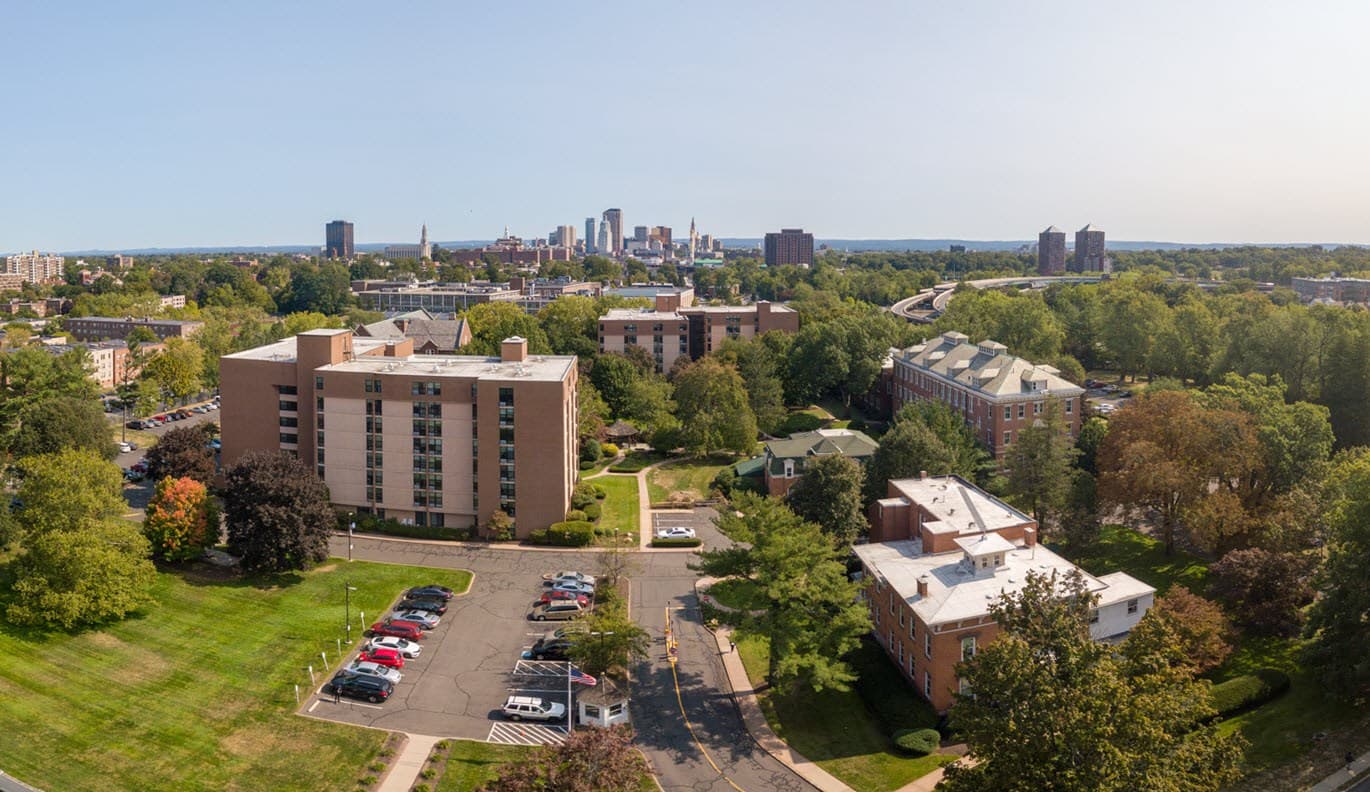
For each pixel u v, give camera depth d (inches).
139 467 5329.7
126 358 7623.0
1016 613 2068.2
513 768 1963.6
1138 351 7790.4
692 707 2896.2
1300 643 3090.6
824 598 2876.5
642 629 3309.5
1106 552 3998.5
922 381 6210.6
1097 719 1688.0
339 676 2962.6
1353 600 2647.6
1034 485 3983.8
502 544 4306.1
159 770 2493.8
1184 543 4040.4
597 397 6353.3
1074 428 5260.8
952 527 3299.7
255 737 2674.7
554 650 3193.9
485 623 3467.0
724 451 5989.2
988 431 5187.0
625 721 2787.9
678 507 4884.4
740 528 3004.4
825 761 2603.3
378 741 2672.2
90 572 3203.7
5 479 4330.7
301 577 3828.7
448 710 2851.9
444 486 4431.6
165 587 3619.6
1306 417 3878.0
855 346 6909.5
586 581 3774.6
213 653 3152.1
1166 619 2807.6
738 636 2903.5
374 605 3587.6
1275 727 2637.8
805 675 3068.4
